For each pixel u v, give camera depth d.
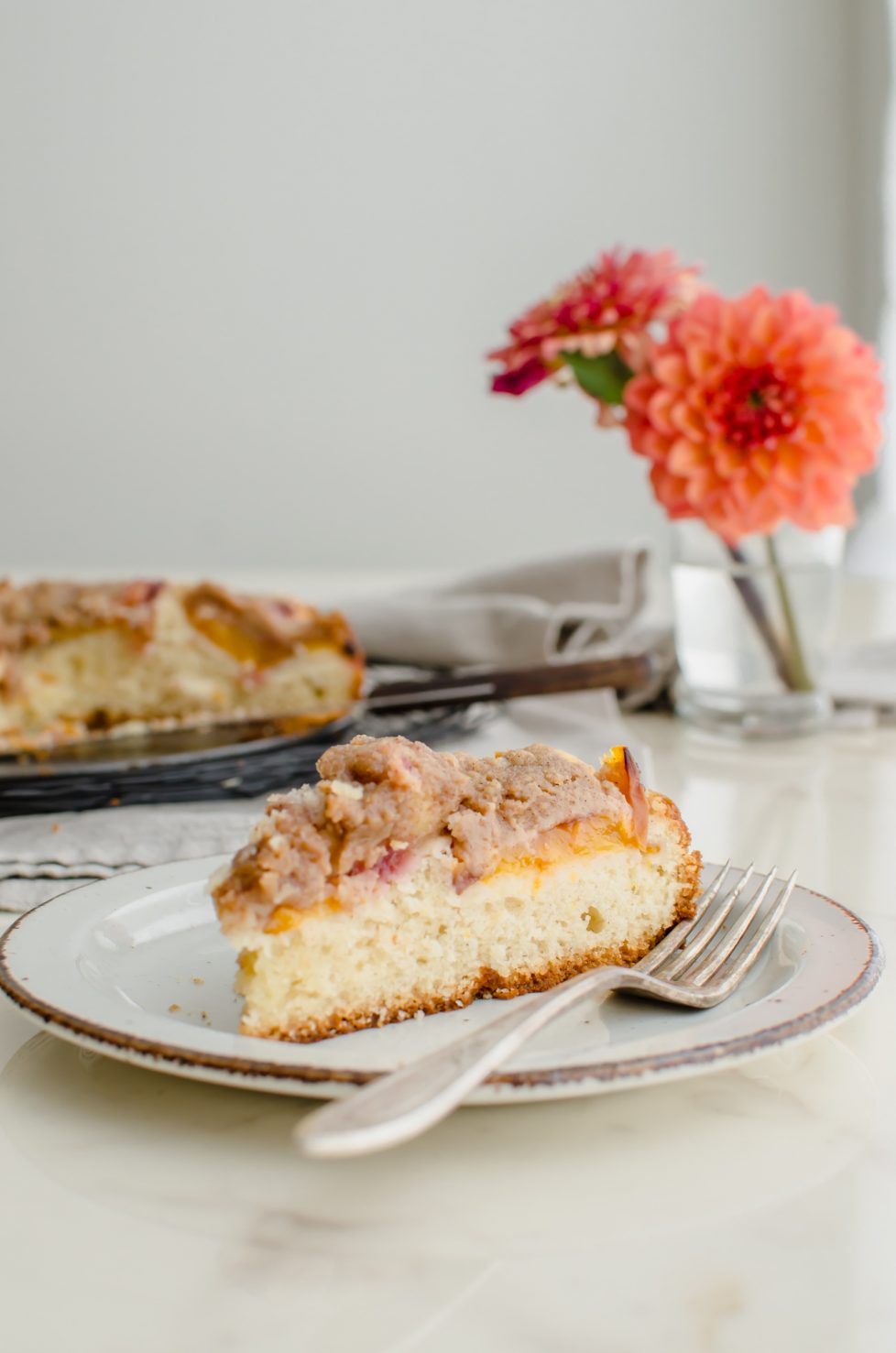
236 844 0.59
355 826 0.45
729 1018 0.40
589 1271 0.32
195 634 0.79
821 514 0.71
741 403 0.71
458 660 0.86
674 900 0.50
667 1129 0.39
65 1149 0.38
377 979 0.46
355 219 1.89
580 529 1.96
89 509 1.93
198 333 1.90
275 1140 0.39
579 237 1.88
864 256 1.80
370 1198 0.36
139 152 1.86
